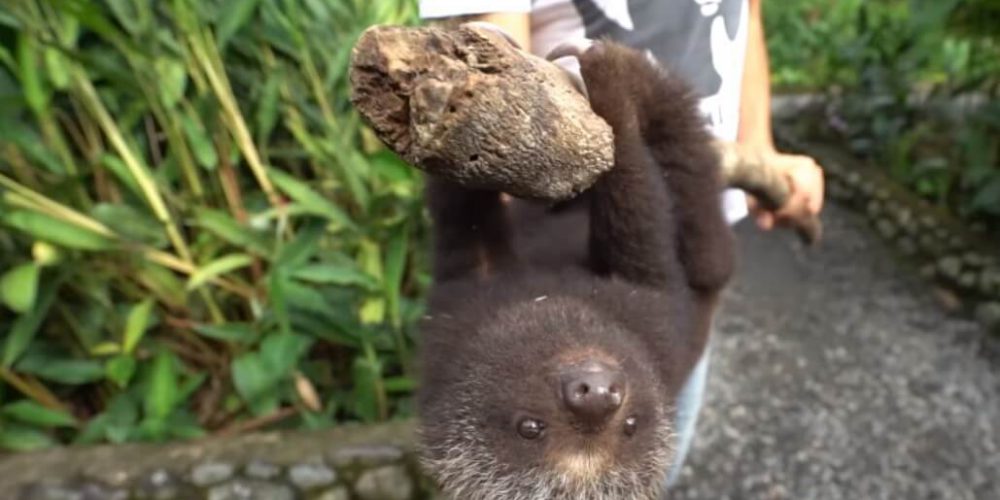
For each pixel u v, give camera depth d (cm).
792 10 239
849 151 177
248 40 83
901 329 126
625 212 33
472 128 25
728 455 102
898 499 94
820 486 97
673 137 36
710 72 48
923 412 108
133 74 77
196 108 81
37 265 74
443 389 33
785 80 216
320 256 83
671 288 35
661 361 33
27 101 74
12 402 83
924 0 113
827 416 108
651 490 32
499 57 25
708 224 37
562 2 46
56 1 71
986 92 143
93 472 72
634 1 46
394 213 84
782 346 123
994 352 119
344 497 74
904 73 169
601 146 26
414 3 85
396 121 25
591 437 30
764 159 47
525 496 30
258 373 78
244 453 75
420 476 75
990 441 103
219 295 85
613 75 33
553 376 30
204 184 84
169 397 79
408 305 85
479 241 35
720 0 48
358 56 25
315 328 82
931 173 148
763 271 145
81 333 81
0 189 77
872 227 156
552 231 37
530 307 32
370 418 83
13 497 70
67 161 78
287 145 89
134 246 78
